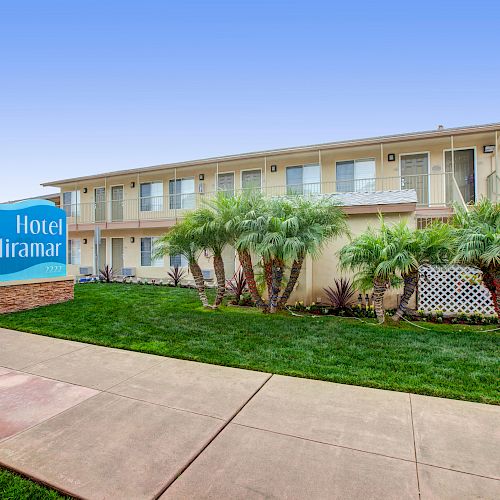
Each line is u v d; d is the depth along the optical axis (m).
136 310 8.95
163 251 9.29
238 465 2.68
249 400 3.84
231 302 10.13
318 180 15.56
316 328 7.00
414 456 2.79
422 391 4.03
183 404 3.75
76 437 3.10
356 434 3.13
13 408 3.68
